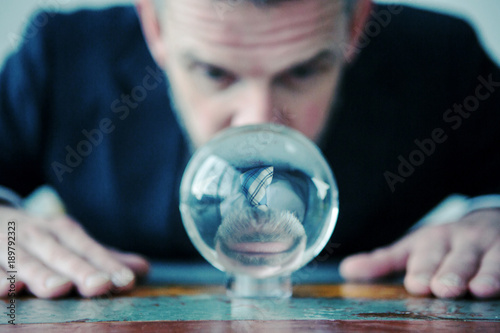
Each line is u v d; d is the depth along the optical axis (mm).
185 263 1286
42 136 1430
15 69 1409
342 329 455
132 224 1414
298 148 622
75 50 1420
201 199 611
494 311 566
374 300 654
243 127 642
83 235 833
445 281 659
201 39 943
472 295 656
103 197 1412
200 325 476
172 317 523
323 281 865
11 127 1391
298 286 792
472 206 990
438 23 1427
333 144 1354
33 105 1394
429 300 643
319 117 1061
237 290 685
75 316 530
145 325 477
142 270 840
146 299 658
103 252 783
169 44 1065
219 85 995
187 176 654
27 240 783
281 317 523
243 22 928
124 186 1397
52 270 691
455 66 1412
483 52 1457
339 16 992
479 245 768
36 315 536
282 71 968
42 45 1410
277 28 938
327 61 999
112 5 1501
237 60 948
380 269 843
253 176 599
